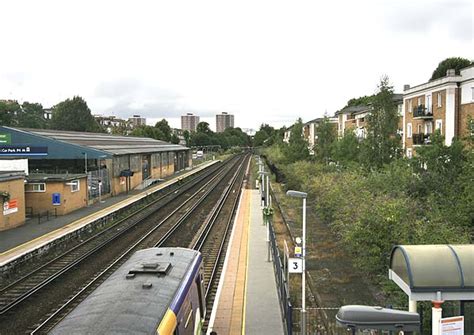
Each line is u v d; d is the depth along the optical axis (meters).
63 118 91.88
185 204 39.12
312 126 98.69
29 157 38.06
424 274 7.92
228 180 61.59
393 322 5.38
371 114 30.05
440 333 7.78
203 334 11.98
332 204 22.47
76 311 7.56
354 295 14.85
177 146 79.25
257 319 12.73
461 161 21.48
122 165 44.62
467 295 7.88
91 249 22.84
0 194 24.95
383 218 14.77
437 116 38.12
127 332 6.59
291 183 40.31
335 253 20.16
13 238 23.44
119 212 33.19
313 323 12.33
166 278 8.90
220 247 22.67
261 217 30.66
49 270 19.23
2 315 14.03
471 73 34.19
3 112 85.25
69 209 31.77
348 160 37.16
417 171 22.30
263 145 159.12
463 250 8.24
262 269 17.89
